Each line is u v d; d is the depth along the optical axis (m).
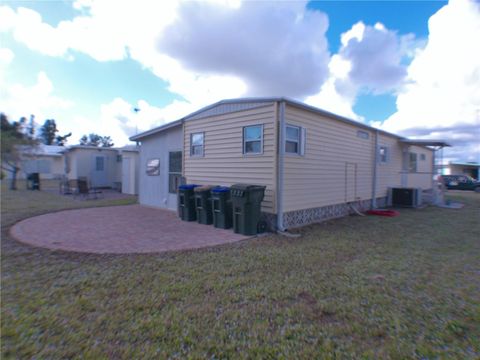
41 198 12.80
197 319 2.57
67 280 3.47
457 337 2.33
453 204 12.62
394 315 2.69
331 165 8.48
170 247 5.14
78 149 17.95
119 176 18.98
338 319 2.61
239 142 7.24
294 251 4.94
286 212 6.76
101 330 2.35
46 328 2.37
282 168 6.45
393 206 11.95
